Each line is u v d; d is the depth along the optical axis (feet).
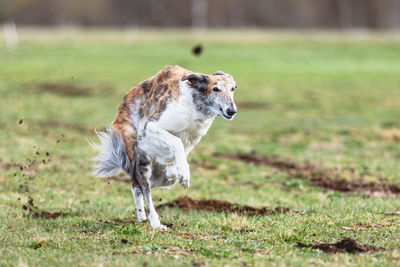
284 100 96.17
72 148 54.65
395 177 45.65
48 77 108.99
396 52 168.96
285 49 172.65
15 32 184.44
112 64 133.28
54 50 153.99
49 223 30.63
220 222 29.78
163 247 24.53
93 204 36.22
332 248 24.64
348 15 304.30
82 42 171.01
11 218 31.53
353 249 24.50
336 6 308.19
